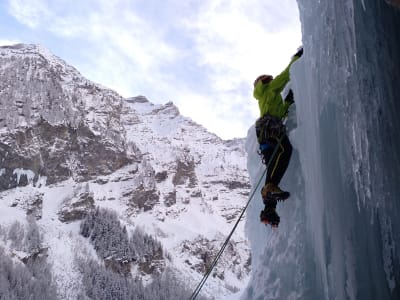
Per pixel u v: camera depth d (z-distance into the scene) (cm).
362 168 330
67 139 13838
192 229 14512
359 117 331
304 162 402
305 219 423
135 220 13162
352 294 334
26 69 14688
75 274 7769
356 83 335
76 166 13588
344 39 342
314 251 389
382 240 329
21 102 13250
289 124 460
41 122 13112
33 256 7656
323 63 365
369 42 345
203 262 12144
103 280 7850
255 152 588
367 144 329
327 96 360
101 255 8819
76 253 8438
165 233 13012
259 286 461
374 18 354
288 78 465
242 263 13888
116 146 15200
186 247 12481
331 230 353
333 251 350
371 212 329
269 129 435
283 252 448
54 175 12256
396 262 329
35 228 8500
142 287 8281
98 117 16888
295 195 446
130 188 14050
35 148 12156
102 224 9675
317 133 370
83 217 10144
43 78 14962
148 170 15250
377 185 330
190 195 17350
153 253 9756
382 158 334
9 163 11144
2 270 6462
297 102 411
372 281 327
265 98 463
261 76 485
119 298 7650
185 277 10256
